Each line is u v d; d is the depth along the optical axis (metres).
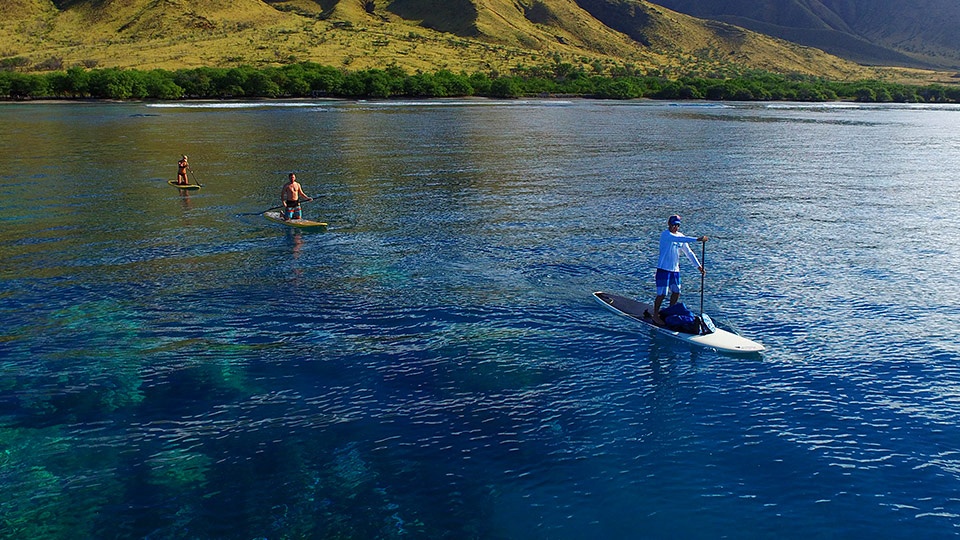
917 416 14.60
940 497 11.93
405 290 22.12
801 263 25.62
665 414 14.67
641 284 23.00
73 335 18.34
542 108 149.12
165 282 22.70
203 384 15.74
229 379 16.02
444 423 14.24
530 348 17.84
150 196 37.84
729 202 38.25
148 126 85.56
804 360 17.27
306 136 75.25
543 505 11.75
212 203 35.97
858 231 31.05
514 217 33.38
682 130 92.56
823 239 29.42
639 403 15.12
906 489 12.15
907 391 15.69
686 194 40.81
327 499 11.80
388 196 38.88
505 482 12.34
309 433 13.80
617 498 11.93
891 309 20.80
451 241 28.41
